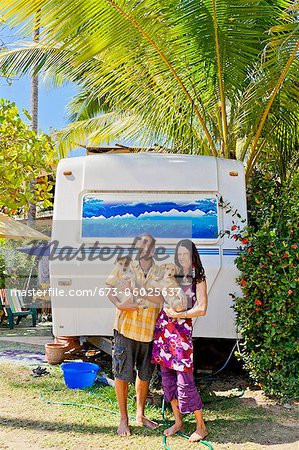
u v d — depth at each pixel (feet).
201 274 14.19
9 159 26.43
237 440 13.50
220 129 25.53
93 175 19.39
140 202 19.11
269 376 17.12
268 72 21.24
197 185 19.13
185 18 20.93
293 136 25.94
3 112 26.89
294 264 17.28
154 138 27.37
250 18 21.42
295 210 17.62
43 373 20.36
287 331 16.76
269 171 25.29
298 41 19.86
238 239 18.12
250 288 17.49
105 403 16.65
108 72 23.22
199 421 13.57
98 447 12.97
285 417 15.38
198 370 20.22
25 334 31.35
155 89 24.14
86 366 18.90
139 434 13.91
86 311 18.53
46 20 18.10
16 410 15.83
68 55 21.57
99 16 18.92
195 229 18.79
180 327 13.70
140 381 14.55
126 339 13.99
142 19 19.84
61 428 14.32
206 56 22.57
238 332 18.04
